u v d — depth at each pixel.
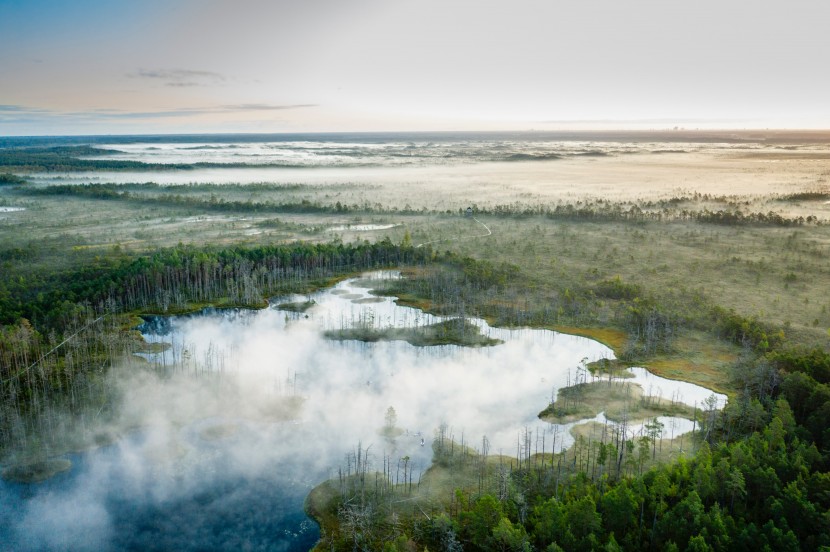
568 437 94.56
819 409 85.44
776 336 126.50
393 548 64.62
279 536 73.50
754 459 75.81
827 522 63.62
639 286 165.75
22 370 111.56
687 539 65.06
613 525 68.19
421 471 85.81
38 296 145.25
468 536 71.06
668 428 96.19
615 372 118.06
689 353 125.25
